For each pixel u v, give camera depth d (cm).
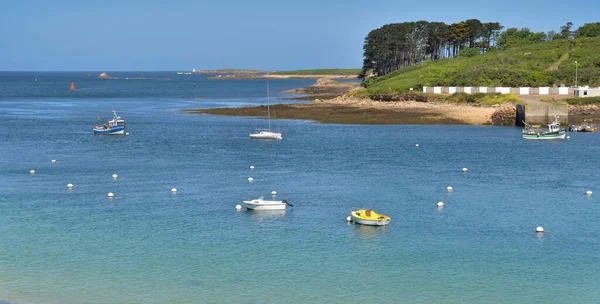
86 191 8325
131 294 5022
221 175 9375
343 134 13750
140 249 6056
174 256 5872
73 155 11156
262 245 6197
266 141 12756
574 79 19438
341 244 6250
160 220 7006
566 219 7112
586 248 6172
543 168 9969
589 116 16425
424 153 11300
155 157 10944
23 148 11938
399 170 9762
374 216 6838
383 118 16200
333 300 4956
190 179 9094
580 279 5409
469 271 5578
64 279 5312
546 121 14900
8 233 6500
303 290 5138
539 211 7438
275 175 9369
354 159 10688
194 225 6838
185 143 12569
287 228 6750
